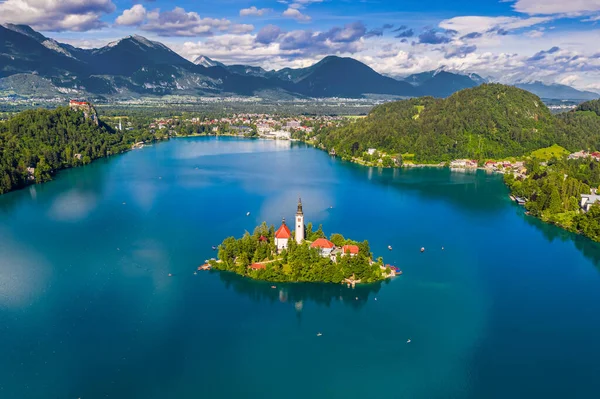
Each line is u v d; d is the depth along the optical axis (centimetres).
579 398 13938
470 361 15638
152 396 13788
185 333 16925
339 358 15725
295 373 14925
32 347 15788
